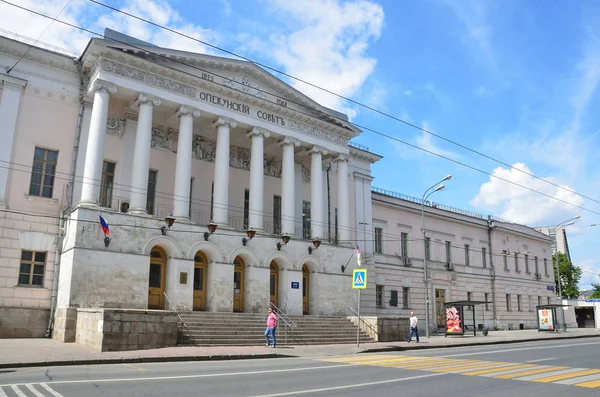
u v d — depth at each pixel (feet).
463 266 155.84
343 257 104.99
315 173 105.50
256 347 68.74
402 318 93.25
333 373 42.65
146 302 77.36
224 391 32.42
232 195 102.42
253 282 90.74
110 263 75.10
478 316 156.76
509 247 176.76
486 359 57.06
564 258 270.46
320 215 104.32
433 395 32.40
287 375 40.93
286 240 96.02
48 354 53.06
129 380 36.52
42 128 80.94
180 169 86.07
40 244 77.77
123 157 87.71
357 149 126.72
